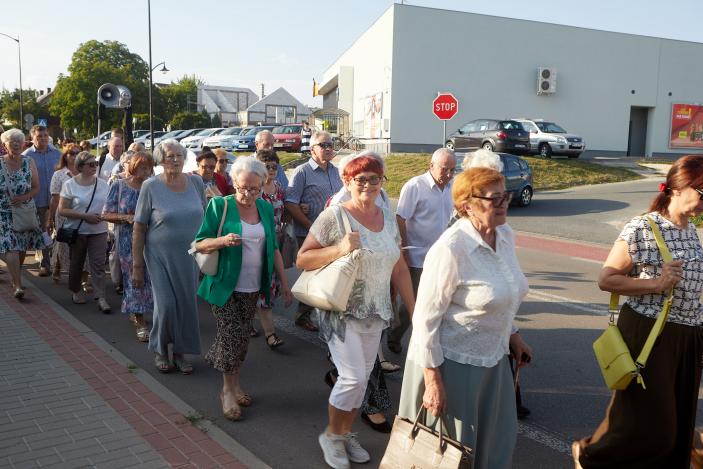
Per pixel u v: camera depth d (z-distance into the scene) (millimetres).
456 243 2838
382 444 4023
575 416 4520
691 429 3096
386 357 5680
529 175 18094
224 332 4262
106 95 14648
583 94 34125
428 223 5211
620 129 35500
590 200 19078
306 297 3492
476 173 2822
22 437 3916
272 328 5992
